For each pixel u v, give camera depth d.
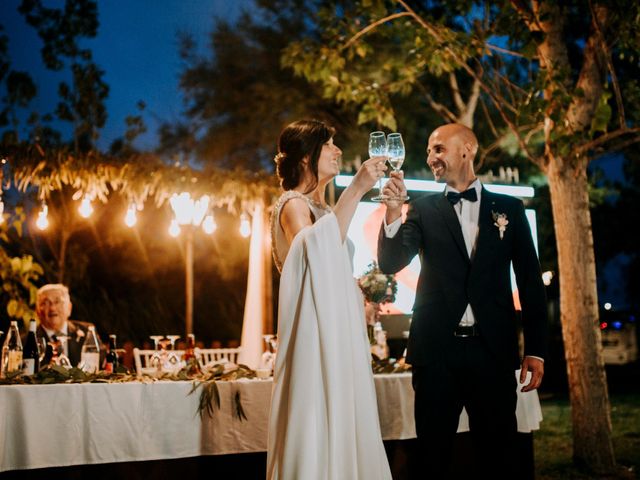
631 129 5.64
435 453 2.80
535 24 5.84
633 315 13.46
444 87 11.05
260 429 3.65
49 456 3.26
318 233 2.57
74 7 10.90
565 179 5.88
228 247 14.73
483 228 2.97
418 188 6.90
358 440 2.52
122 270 15.17
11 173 5.43
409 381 3.94
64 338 4.22
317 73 7.57
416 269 6.68
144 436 3.45
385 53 10.58
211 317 15.44
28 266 6.62
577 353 5.77
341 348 2.52
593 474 5.52
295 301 2.58
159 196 6.00
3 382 3.36
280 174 2.89
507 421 2.81
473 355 2.83
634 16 5.54
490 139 11.15
